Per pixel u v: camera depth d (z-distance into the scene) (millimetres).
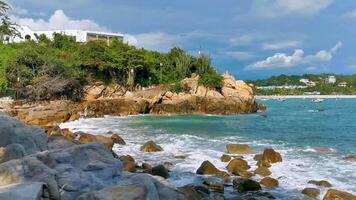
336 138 33406
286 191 16281
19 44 69625
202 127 41906
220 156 23281
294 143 30031
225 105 65250
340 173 19188
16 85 53875
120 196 7941
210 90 67688
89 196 7984
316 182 17266
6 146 10836
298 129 40719
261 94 193875
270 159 21719
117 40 79688
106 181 9719
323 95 191500
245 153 24188
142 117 55625
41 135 13062
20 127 12516
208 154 23953
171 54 83625
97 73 68688
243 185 16297
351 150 26297
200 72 75562
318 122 50031
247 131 38375
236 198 14281
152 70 75500
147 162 21328
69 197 8555
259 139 32188
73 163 10086
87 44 74750
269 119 54812
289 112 73188
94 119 51438
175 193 9828
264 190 16422
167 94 64938
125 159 20312
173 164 20859
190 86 67938
